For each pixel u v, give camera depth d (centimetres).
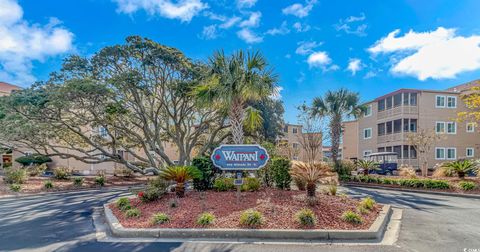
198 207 688
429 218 754
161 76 1630
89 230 634
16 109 1420
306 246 505
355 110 2000
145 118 1727
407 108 2645
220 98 952
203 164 906
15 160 2544
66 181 1706
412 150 2670
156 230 561
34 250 501
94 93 1412
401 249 497
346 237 543
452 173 1575
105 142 1894
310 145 1662
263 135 2128
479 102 1611
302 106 1978
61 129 1620
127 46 1474
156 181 850
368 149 3153
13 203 1053
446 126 2652
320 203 708
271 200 729
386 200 1100
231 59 962
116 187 1647
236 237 543
